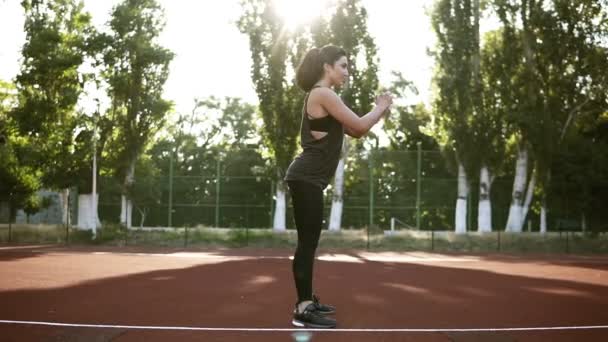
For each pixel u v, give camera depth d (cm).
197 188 3678
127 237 2169
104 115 2700
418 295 614
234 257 1415
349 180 3616
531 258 1573
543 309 515
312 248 416
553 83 2548
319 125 401
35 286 651
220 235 2298
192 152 4728
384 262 1257
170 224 3634
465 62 2769
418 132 4803
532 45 2594
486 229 2816
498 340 372
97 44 2628
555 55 2555
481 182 2841
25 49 2522
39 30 2561
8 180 2403
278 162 2731
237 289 651
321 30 2686
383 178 3569
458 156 2794
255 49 2739
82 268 916
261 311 484
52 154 2489
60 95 2523
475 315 477
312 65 412
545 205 2483
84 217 2553
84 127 2600
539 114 2480
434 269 1027
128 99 2734
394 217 3538
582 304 553
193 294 597
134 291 616
